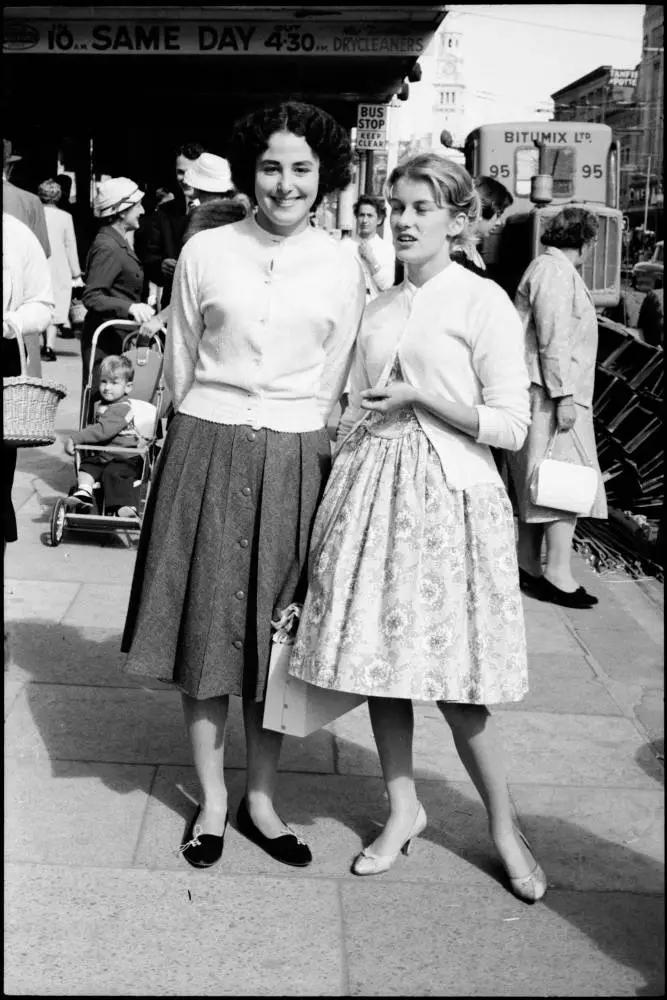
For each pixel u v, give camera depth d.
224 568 3.09
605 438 7.76
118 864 3.17
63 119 13.91
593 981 2.76
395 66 12.64
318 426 3.19
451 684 2.87
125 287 6.89
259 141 3.00
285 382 3.10
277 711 3.09
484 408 2.95
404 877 3.18
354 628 2.89
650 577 6.22
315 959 2.80
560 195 11.51
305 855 3.21
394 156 15.87
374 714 3.19
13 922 2.88
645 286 12.58
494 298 2.97
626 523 6.91
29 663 4.53
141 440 6.23
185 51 10.99
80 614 5.11
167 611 3.14
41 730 3.97
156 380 6.50
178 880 3.11
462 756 3.09
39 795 3.52
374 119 13.52
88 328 6.92
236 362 3.08
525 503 5.57
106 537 6.36
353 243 7.57
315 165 3.03
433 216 2.96
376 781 3.75
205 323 3.14
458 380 2.99
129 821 3.39
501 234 10.27
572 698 4.48
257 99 13.17
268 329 3.05
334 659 2.90
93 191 17.39
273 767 3.29
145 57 12.07
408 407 3.00
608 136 11.50
